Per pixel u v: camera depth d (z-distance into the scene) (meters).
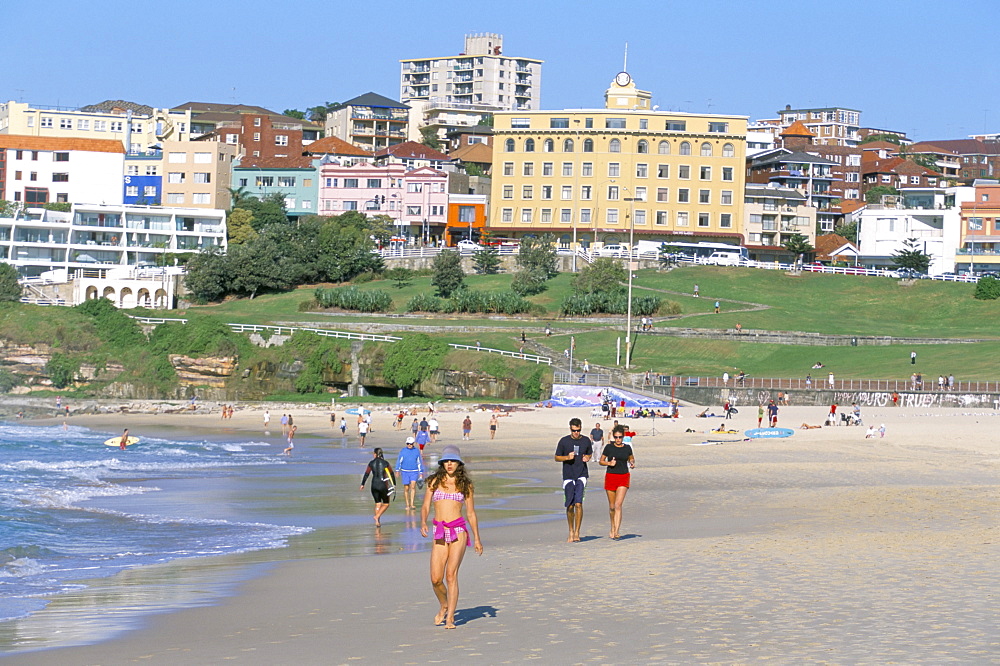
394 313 131.50
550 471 51.12
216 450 66.94
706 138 178.12
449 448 17.92
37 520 33.25
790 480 42.53
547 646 15.85
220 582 22.36
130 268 143.75
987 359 103.25
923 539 24.94
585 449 26.67
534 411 89.31
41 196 184.88
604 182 176.75
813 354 110.31
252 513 35.72
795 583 19.92
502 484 44.81
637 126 177.12
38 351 115.56
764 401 90.75
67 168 185.75
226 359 112.94
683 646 15.57
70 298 137.50
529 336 117.69
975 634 15.90
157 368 113.81
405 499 38.28
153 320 117.62
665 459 53.03
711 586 19.86
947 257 179.00
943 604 17.92
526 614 18.11
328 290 136.12
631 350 112.88
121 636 17.48
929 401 88.31
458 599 19.44
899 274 147.00
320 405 99.94
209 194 191.25
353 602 19.86
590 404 91.56
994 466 47.91
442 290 138.12
